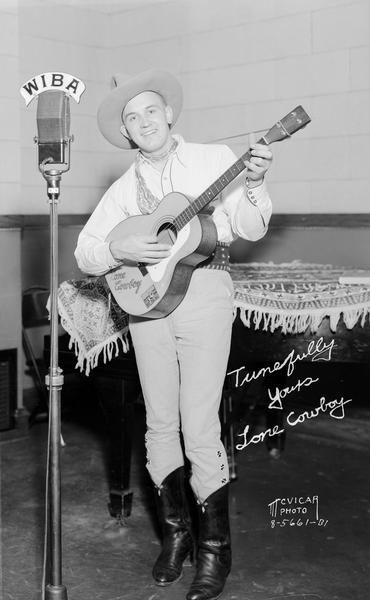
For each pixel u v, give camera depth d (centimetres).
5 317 436
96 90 508
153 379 255
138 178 258
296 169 447
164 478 262
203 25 472
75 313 304
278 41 446
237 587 254
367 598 246
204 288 246
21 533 304
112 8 506
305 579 260
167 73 251
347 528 301
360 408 423
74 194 502
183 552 264
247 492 339
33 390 482
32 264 485
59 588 219
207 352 244
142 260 243
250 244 463
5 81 427
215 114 473
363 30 416
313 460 381
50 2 480
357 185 428
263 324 294
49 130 213
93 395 482
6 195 431
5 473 375
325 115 434
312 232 442
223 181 230
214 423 249
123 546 291
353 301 283
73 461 391
